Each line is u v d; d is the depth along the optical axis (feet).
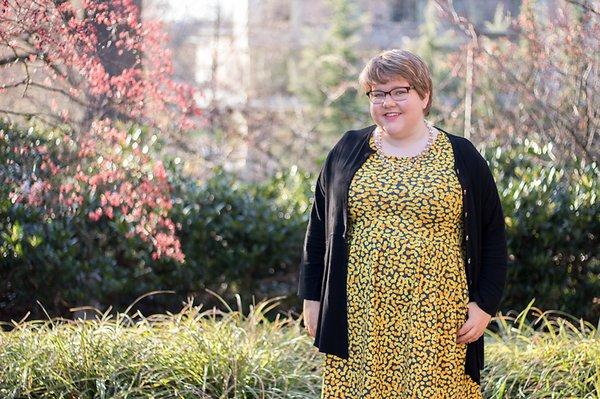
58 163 18.35
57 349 15.43
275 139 40.29
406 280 11.48
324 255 12.46
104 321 16.70
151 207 21.17
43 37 16.11
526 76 25.50
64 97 18.56
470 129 26.53
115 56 17.79
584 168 22.33
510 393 15.39
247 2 58.90
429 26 50.03
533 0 26.03
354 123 48.83
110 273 21.54
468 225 11.75
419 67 11.75
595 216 20.61
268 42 58.59
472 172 11.84
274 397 14.93
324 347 11.87
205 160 31.94
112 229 21.56
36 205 19.33
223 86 42.75
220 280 23.00
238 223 22.76
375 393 11.59
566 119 23.65
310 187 24.70
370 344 11.57
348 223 11.91
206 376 14.90
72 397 14.76
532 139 25.63
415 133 11.94
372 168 11.87
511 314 21.22
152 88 18.30
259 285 23.49
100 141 18.35
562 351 16.06
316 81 52.70
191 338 15.85
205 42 53.01
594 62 23.08
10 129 17.94
